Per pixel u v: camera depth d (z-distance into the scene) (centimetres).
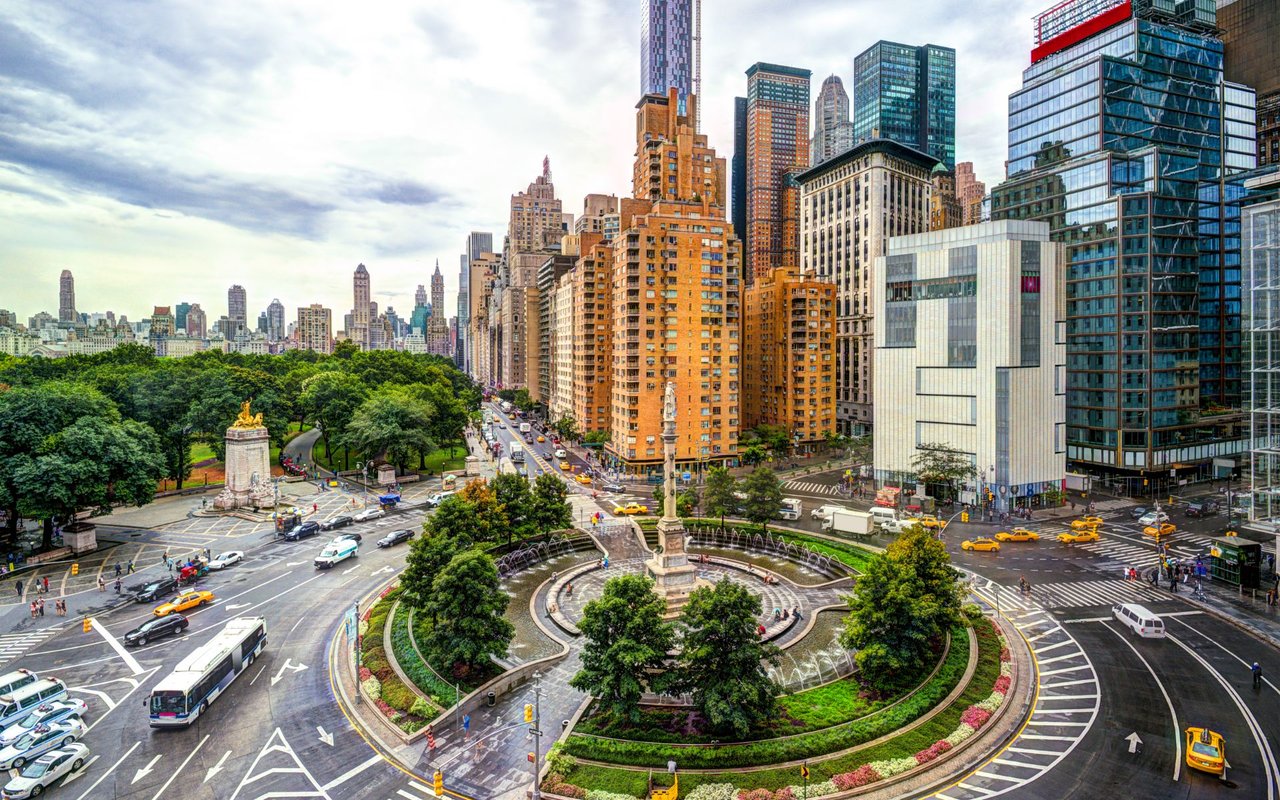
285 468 13250
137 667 5269
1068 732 4378
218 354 18400
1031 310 10688
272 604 6556
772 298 16538
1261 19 15125
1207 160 13825
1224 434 12900
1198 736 4041
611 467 13975
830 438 15775
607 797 3659
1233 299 13825
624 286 13538
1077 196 12656
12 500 7556
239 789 3809
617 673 4231
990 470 10619
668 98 15862
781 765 3947
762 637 5697
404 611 6147
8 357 15988
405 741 4241
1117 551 8388
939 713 4497
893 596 4822
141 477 8444
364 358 19200
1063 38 14412
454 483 12094
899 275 11725
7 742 4081
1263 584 7075
